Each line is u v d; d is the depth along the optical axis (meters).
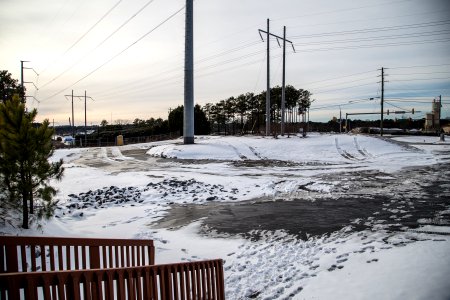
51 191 10.18
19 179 9.65
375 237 9.23
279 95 70.69
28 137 9.42
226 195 17.52
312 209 13.43
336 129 96.56
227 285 7.23
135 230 12.03
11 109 9.47
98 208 15.57
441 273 6.29
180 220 13.11
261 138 46.06
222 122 94.06
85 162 34.66
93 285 3.16
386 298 5.68
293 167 27.97
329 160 32.62
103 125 118.00
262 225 11.63
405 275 6.40
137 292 3.61
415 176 21.14
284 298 6.27
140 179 22.34
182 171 26.14
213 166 29.02
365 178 20.95
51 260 4.55
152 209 15.09
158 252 9.66
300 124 77.81
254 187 19.23
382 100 56.75
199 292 5.07
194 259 8.98
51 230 10.73
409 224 10.30
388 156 34.03
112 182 21.88
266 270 7.82
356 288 6.21
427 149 38.34
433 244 8.06
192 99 39.91
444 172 22.52
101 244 5.16
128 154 41.53
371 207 13.11
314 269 7.50
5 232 9.09
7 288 2.55
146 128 84.00
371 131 71.38
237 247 9.68
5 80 41.72
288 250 9.01
